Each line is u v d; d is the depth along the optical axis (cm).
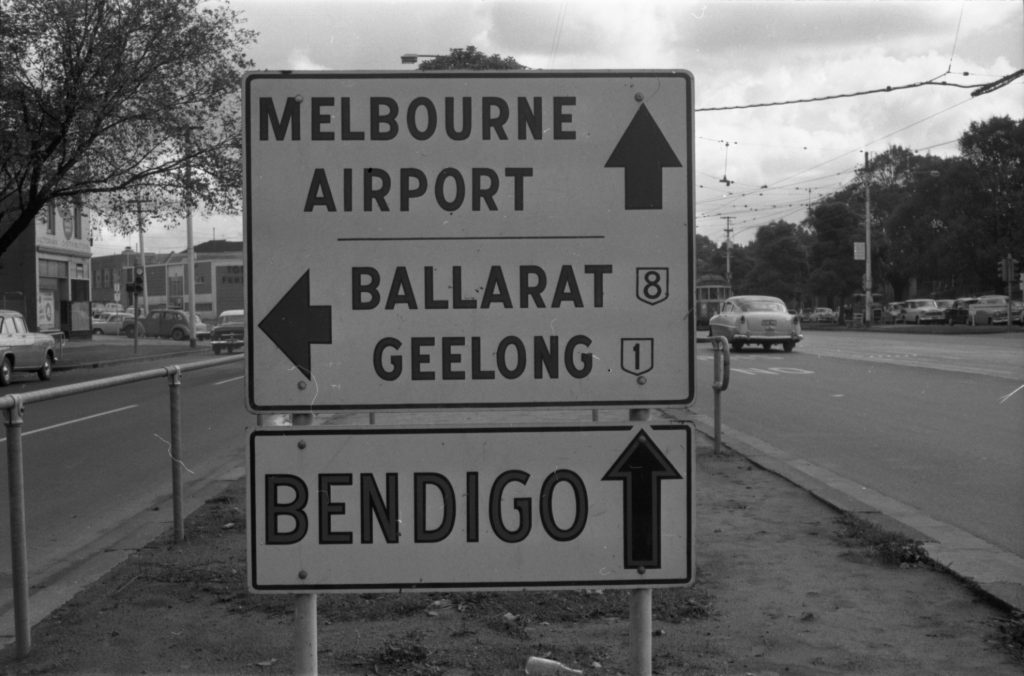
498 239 283
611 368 285
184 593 536
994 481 882
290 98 282
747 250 11144
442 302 283
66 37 2464
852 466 962
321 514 282
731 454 999
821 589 538
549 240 283
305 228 282
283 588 281
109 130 2664
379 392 283
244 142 281
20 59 2461
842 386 1816
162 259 11325
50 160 2634
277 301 282
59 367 2942
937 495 820
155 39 2603
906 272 7362
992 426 1250
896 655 443
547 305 284
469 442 283
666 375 285
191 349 4247
